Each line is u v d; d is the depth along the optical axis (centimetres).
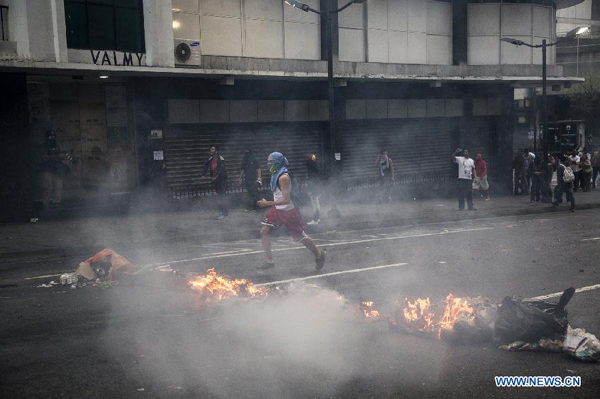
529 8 2459
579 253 1146
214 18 1797
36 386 494
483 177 2262
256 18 1891
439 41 2364
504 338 596
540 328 586
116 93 1700
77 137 1647
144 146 1734
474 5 2408
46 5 1446
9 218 1508
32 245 1185
